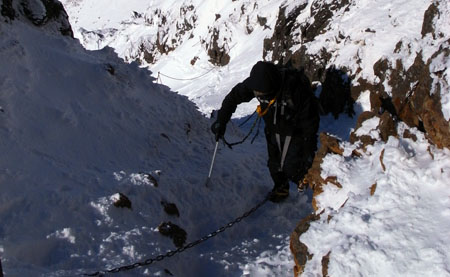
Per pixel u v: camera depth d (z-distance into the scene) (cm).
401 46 887
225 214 466
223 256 390
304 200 521
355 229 259
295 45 1628
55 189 374
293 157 479
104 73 566
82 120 491
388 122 325
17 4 596
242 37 2656
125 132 518
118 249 345
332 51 1255
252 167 595
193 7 3562
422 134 296
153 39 3978
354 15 1305
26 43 542
